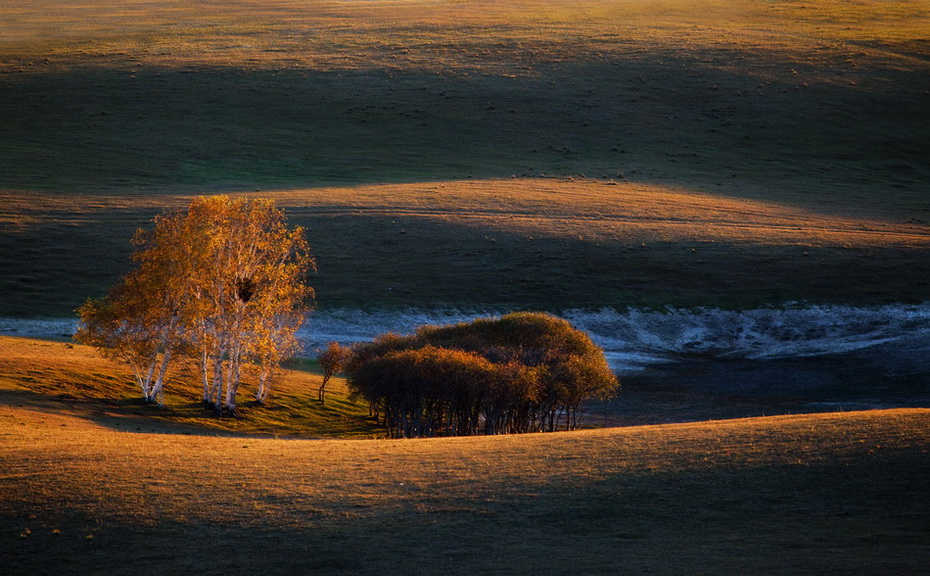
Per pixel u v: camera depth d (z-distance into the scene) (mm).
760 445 94438
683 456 92500
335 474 91000
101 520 79125
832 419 106000
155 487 86625
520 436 113500
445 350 173750
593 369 181000
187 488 86562
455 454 98562
